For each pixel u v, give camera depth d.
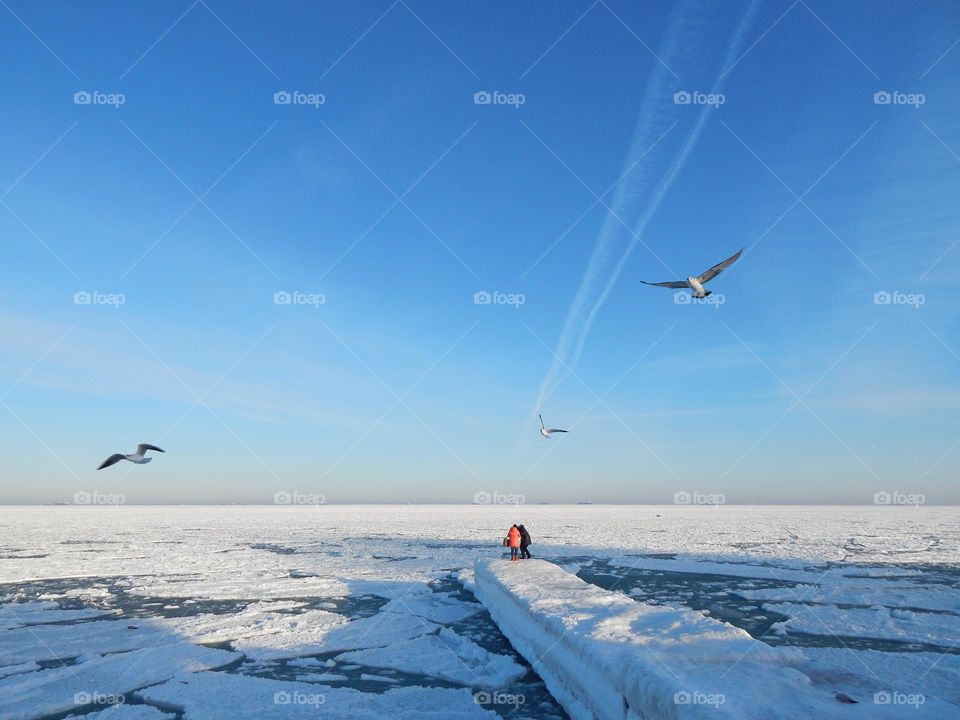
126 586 15.63
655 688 4.93
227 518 58.19
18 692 7.71
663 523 48.16
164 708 7.18
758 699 4.71
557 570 12.41
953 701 6.33
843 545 26.27
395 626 11.12
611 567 18.69
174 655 9.25
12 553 23.42
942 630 10.39
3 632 10.74
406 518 59.41
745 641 6.49
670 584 15.44
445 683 8.08
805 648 9.13
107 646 9.82
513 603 10.05
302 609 12.73
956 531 36.47
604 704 5.93
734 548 24.86
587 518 59.75
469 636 10.41
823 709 4.70
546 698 7.39
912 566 18.86
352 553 23.55
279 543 28.25
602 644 6.53
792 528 40.22
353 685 8.01
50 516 62.41
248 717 6.84
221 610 12.65
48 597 14.14
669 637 6.62
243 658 9.27
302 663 8.96
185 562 20.41
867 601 13.09
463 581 16.11
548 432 10.77
